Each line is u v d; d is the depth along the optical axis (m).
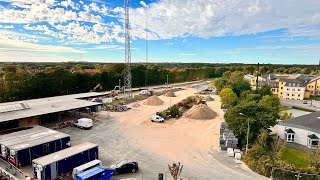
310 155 30.23
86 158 28.94
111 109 60.66
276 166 27.58
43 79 76.62
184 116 56.66
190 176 27.05
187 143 38.00
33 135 33.28
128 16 77.25
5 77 70.81
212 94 96.19
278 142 33.72
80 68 137.88
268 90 70.88
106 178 24.94
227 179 26.50
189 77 165.38
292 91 97.00
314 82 106.50
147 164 30.14
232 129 37.97
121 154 33.06
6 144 29.84
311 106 76.56
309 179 26.06
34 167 25.44
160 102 70.69
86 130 43.53
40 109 45.59
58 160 25.81
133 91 103.56
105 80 108.38
